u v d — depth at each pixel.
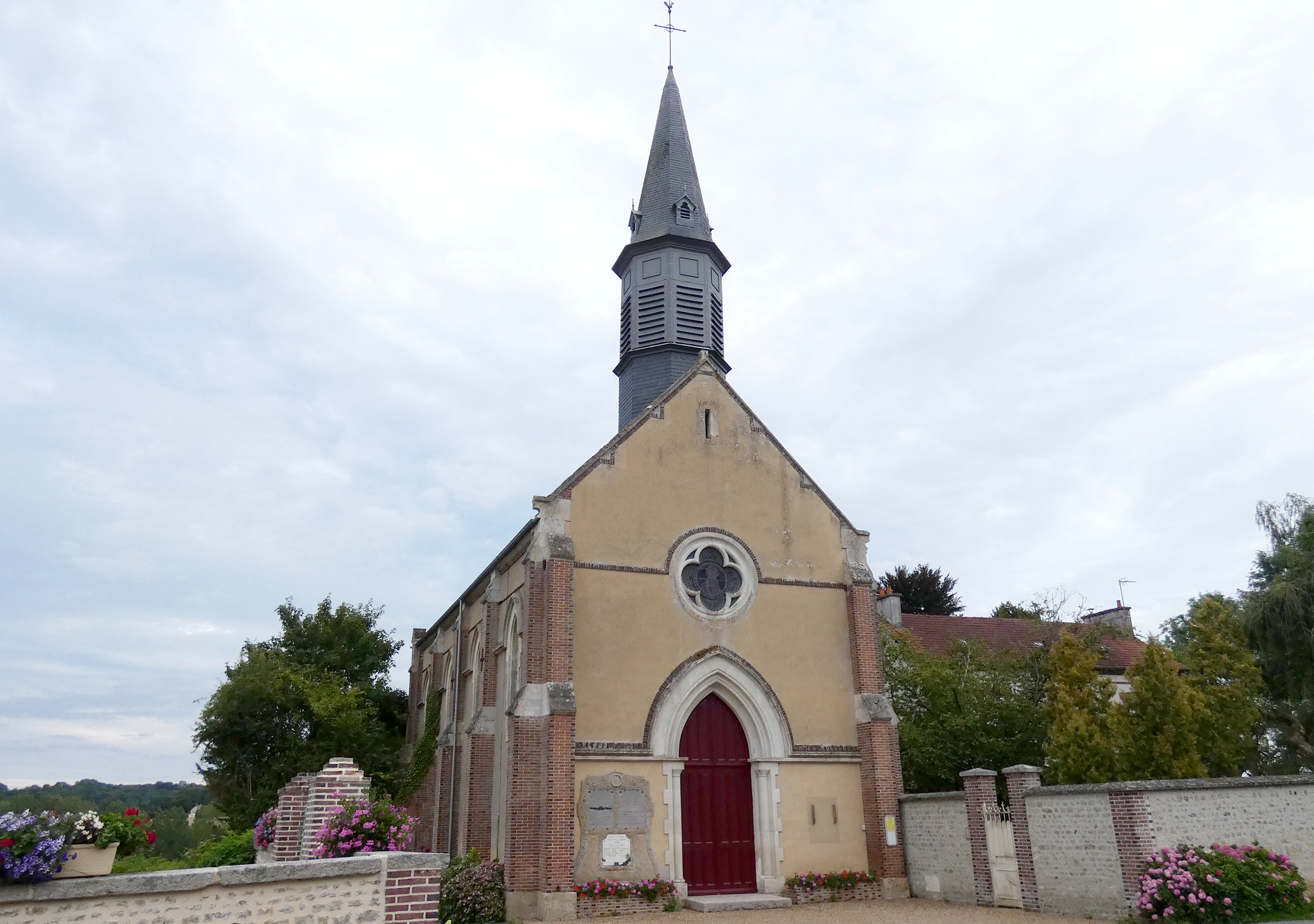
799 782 20.17
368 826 13.10
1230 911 13.61
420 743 28.72
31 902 8.27
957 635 36.81
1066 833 15.83
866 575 22.20
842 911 17.47
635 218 27.91
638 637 19.80
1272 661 24.28
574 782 18.05
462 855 22.31
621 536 20.36
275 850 15.89
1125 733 20.20
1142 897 14.11
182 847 41.56
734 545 21.45
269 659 32.94
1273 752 26.16
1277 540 28.80
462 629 26.44
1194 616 24.64
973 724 23.11
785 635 21.27
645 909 17.69
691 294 26.05
